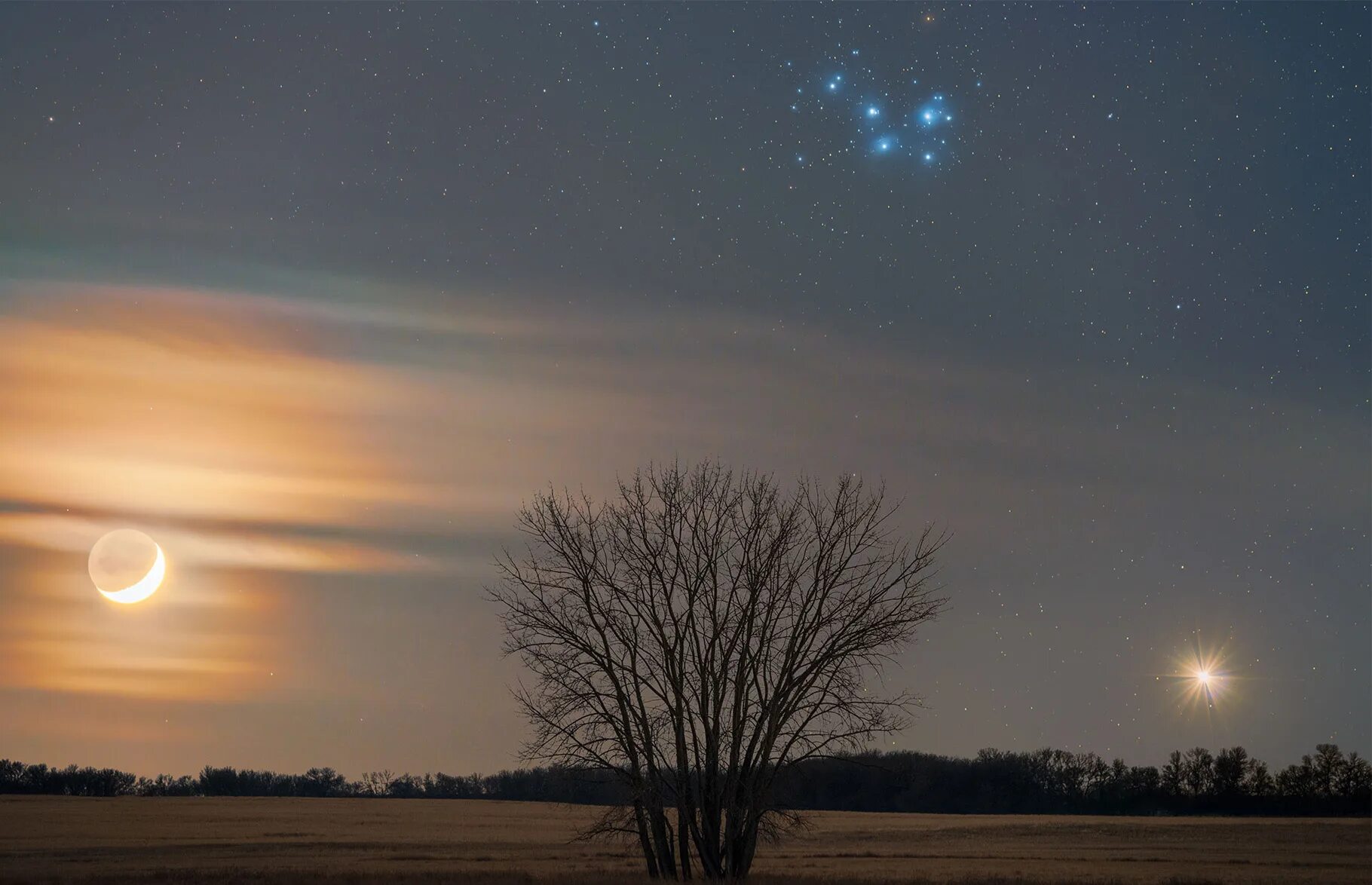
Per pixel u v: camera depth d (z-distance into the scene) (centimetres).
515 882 3478
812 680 2914
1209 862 5897
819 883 3388
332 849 6334
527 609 2975
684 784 2911
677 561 2981
